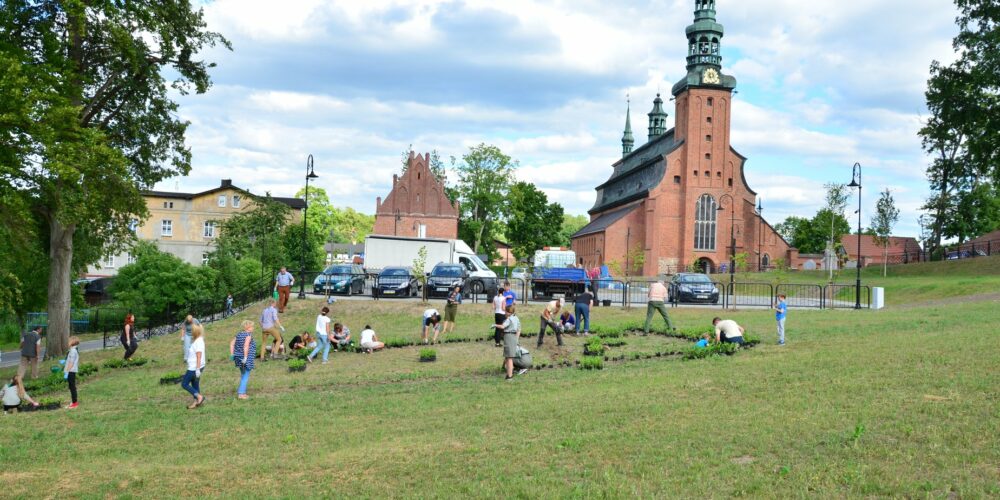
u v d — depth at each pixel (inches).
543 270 1533.0
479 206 4126.5
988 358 585.9
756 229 3513.8
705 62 3533.5
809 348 783.1
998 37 1716.3
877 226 2516.0
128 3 1070.4
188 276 2276.1
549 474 380.8
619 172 4965.6
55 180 1024.2
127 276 2305.6
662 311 1005.8
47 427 614.5
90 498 399.2
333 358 916.0
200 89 1272.1
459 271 1569.9
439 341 1001.5
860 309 1392.7
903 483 325.4
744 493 330.3
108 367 948.6
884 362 616.4
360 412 595.8
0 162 932.0
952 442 378.9
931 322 952.9
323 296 1556.3
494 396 626.5
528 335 1018.7
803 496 320.5
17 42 1043.9
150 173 1293.1
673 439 427.8
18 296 1082.1
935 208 2546.8
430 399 629.9
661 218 3531.0
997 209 2738.7
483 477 385.4
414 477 396.2
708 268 3521.2
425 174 3506.4
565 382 672.4
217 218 3312.0
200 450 503.2
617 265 2055.9
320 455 462.9
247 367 697.6
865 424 423.2
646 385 613.3
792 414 462.6
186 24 1186.0
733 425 447.5
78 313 2185.0
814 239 4527.6
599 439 439.8
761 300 1589.6
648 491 340.8
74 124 976.9
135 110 1224.8
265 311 932.0
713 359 754.8
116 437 561.6
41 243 1315.2
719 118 3526.1
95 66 1187.3
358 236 5856.3
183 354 1063.0
